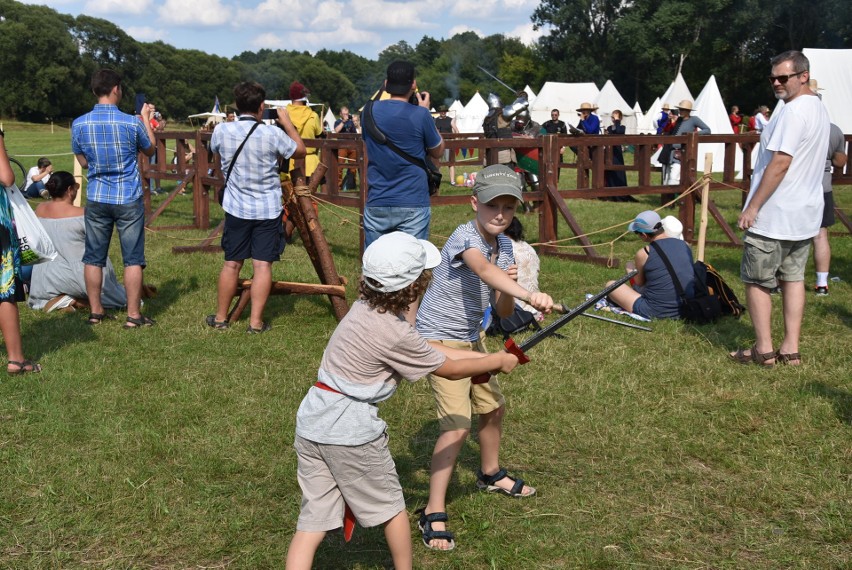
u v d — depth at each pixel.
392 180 6.01
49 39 93.50
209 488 3.97
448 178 18.89
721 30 55.69
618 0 70.25
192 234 11.57
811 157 5.43
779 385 5.31
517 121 15.43
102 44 105.62
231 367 5.77
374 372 2.92
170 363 5.83
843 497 3.87
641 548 3.49
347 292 8.10
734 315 6.95
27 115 94.50
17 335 5.46
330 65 154.50
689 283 6.86
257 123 6.39
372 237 6.18
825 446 4.39
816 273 7.92
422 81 119.25
